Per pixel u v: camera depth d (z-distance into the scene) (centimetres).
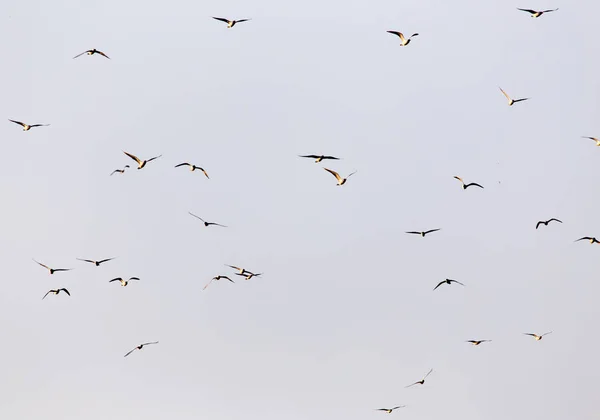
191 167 9112
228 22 8838
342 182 7706
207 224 9231
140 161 9206
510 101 9125
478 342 10325
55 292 9625
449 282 9225
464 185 9256
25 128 9462
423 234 8519
